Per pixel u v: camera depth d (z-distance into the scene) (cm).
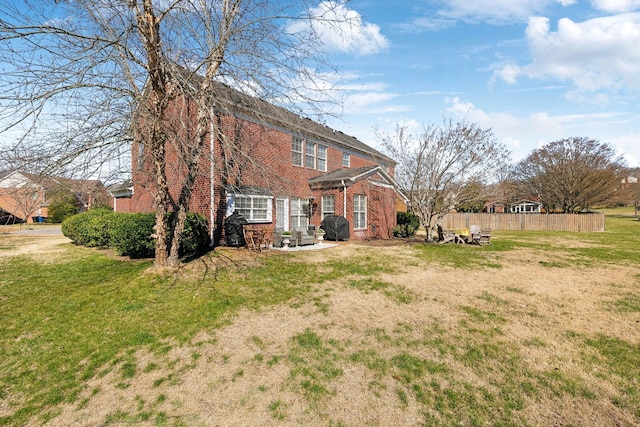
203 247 1100
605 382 334
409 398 307
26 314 521
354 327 479
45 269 839
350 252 1152
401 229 1952
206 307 551
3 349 409
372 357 386
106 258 991
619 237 1888
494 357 387
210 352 400
